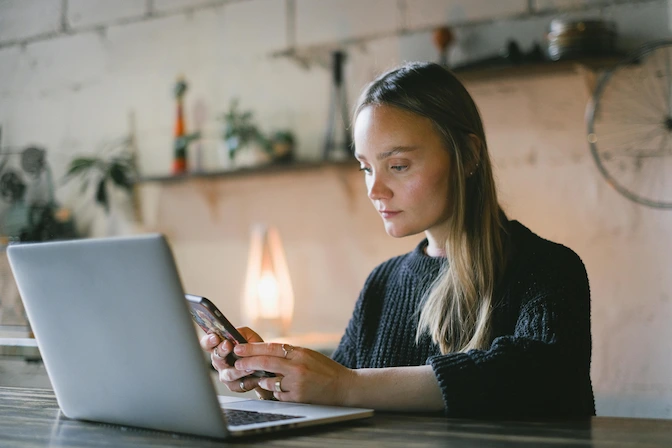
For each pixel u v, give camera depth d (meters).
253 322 3.21
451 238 1.26
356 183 3.18
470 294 1.25
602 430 0.88
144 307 0.83
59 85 3.83
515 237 1.29
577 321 1.12
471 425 0.92
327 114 3.23
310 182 3.27
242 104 3.40
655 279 2.67
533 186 2.85
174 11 3.57
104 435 0.89
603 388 2.72
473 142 1.29
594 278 2.76
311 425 0.91
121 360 0.89
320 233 3.24
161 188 3.58
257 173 3.32
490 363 1.00
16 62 3.93
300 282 3.27
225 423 0.82
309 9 3.28
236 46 3.43
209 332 1.12
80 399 0.98
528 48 2.85
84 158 3.58
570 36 2.63
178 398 0.84
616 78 2.72
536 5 2.85
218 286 3.44
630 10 2.71
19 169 3.88
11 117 3.92
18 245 0.96
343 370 1.05
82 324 0.92
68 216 3.68
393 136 1.22
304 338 2.90
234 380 1.12
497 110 2.91
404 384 1.03
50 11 3.86
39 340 1.00
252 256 3.37
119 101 3.69
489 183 1.30
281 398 1.06
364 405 1.03
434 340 1.27
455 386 0.98
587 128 2.76
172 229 3.55
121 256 0.83
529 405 1.00
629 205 2.72
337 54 3.18
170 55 3.57
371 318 1.46
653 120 2.67
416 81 1.25
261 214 3.37
